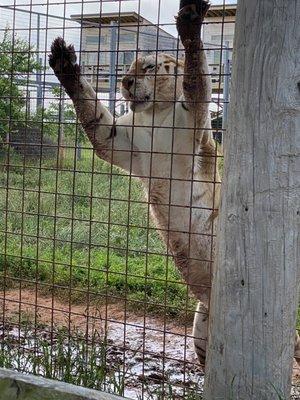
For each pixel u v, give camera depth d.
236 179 1.81
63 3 2.49
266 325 1.81
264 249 1.79
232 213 1.83
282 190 1.77
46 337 3.19
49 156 6.49
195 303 3.91
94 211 5.98
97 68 2.72
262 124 1.76
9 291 4.25
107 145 2.96
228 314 1.85
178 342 3.52
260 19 1.74
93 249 5.14
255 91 1.76
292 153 1.76
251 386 1.83
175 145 2.87
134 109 2.87
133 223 5.54
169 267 4.48
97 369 2.39
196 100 2.58
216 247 1.91
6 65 4.68
